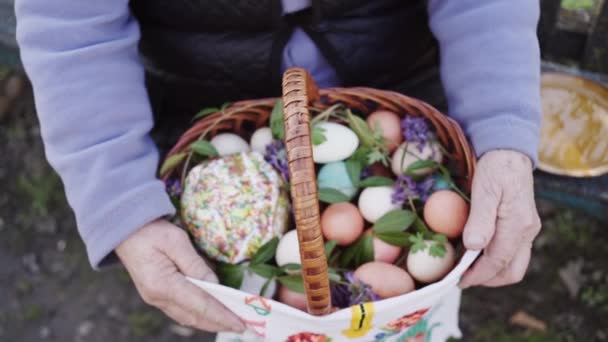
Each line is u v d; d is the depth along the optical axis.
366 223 0.91
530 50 0.88
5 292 1.45
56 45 0.84
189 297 0.83
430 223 0.86
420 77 1.09
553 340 1.29
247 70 0.97
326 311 0.75
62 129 0.84
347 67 0.98
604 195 1.09
